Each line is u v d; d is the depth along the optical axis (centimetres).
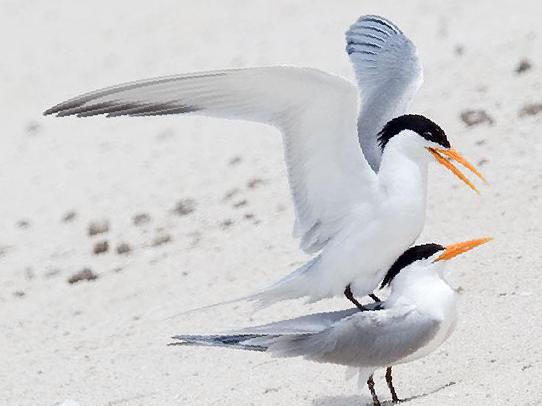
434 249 977
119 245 1727
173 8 3319
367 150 1080
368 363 975
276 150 2038
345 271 988
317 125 934
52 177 2234
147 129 2423
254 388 1112
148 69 2816
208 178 1978
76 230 1894
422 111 1947
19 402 1225
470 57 2177
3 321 1541
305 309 1309
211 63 2722
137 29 3189
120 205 1967
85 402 1187
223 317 1353
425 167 977
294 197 973
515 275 1254
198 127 2350
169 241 1720
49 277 1695
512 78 1989
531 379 964
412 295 973
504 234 1380
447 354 1100
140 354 1304
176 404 1115
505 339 1101
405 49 1155
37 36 3291
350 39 1179
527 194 1493
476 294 1228
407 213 967
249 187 1861
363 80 1149
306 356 978
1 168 2350
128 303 1507
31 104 2770
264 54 2681
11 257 1827
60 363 1332
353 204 973
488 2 2641
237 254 1577
